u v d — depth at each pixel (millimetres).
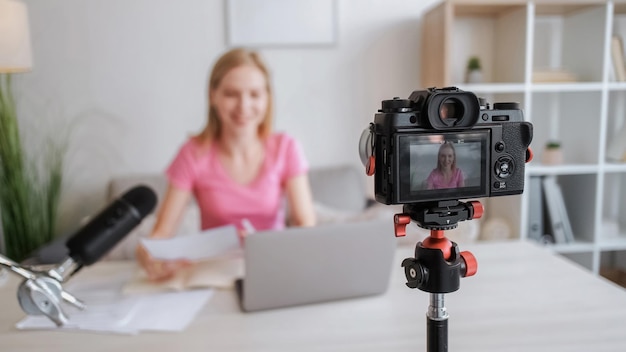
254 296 1024
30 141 2600
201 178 1601
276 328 969
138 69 2604
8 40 1570
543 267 1285
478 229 2523
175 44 2600
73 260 897
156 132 2658
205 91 2641
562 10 2490
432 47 2492
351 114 2730
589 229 2512
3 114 2354
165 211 1569
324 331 951
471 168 578
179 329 969
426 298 1105
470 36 2664
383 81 2721
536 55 2682
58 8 2523
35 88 2570
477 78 2486
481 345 870
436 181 562
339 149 2750
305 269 1032
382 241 1071
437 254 571
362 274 1080
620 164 2447
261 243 989
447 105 567
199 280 1193
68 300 879
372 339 911
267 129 1645
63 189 2652
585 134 2516
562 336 900
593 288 1136
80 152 2639
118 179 2463
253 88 1510
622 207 2611
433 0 2682
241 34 2615
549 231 2508
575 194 2617
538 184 2469
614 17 2471
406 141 545
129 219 935
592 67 2441
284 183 1684
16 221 2404
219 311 1058
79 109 2605
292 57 2658
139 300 1117
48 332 971
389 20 2678
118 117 2629
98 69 2586
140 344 914
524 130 597
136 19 2566
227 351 878
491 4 2320
